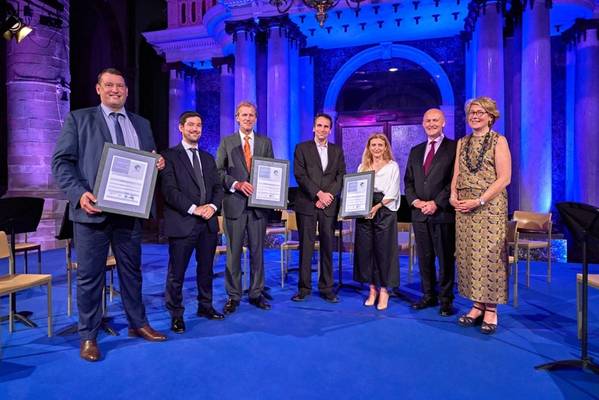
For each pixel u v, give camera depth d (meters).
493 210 3.21
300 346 2.97
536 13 7.71
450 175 3.69
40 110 8.67
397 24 9.23
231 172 3.90
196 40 11.00
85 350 2.75
